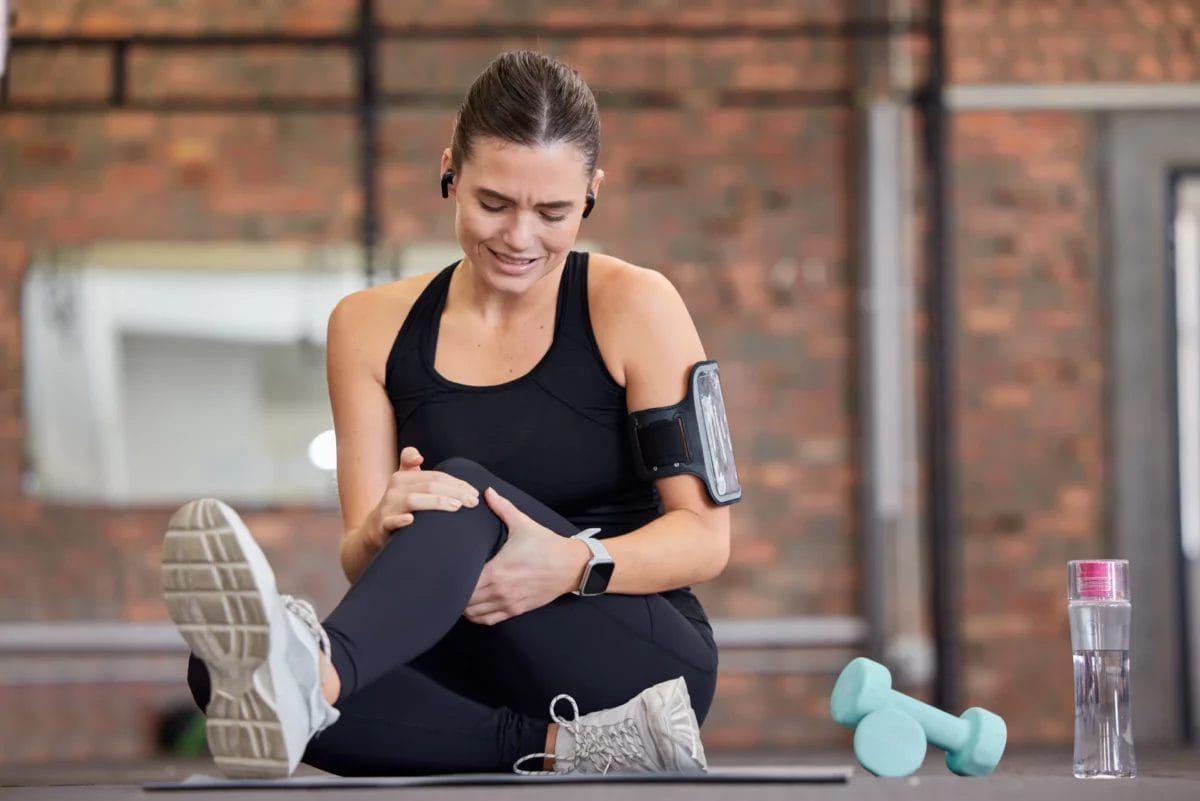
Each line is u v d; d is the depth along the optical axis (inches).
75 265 309.3
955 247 319.0
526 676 88.4
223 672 75.2
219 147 315.6
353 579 89.3
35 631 306.0
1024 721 313.3
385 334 97.3
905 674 307.3
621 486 96.7
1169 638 314.8
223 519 72.2
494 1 319.3
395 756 87.2
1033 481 317.1
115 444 308.3
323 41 312.2
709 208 320.5
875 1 317.1
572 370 95.2
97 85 314.7
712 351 319.0
